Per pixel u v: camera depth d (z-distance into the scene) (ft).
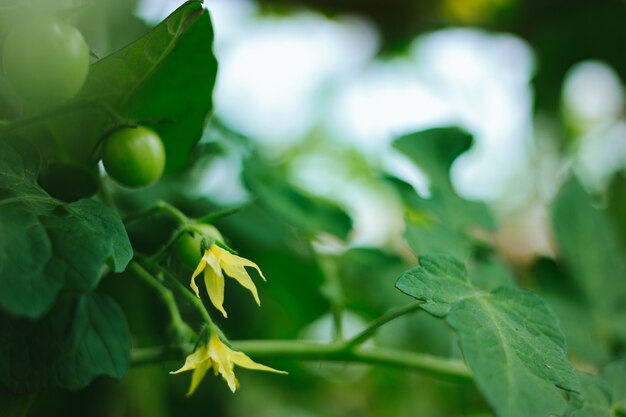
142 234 1.39
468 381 1.22
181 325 1.13
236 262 1.00
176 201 1.48
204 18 1.03
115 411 1.41
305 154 2.85
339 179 2.76
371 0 2.45
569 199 1.48
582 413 1.05
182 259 1.06
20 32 0.96
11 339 0.99
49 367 0.99
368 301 1.72
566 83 2.29
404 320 1.82
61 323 1.02
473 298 0.98
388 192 2.62
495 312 0.97
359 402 2.27
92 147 1.10
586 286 1.44
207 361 1.02
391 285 1.55
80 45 0.98
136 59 1.04
